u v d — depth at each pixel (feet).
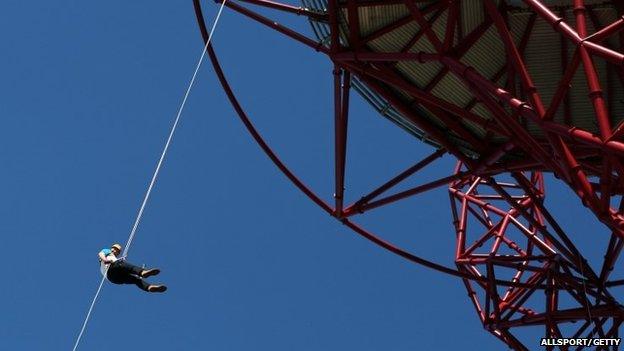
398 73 101.50
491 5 81.15
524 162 101.91
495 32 100.58
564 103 105.60
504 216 119.14
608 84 103.24
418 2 96.99
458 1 87.20
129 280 82.17
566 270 114.32
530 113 78.54
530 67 103.40
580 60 76.54
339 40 94.32
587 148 98.48
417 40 99.19
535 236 117.39
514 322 114.11
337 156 98.84
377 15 97.25
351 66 94.22
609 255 111.96
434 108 102.12
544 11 78.33
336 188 100.89
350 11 92.53
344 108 97.71
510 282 114.32
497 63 103.81
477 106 102.99
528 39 101.30
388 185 104.99
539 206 111.04
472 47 101.86
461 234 118.21
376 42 100.22
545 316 112.57
